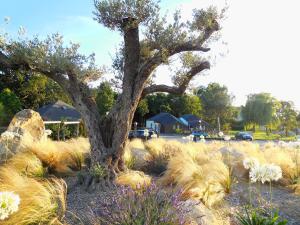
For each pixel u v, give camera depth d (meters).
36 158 7.93
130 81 7.45
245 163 5.04
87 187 6.62
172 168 7.13
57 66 6.95
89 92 7.77
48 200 4.86
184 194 5.82
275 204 6.55
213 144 17.16
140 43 8.17
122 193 4.70
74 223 4.87
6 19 7.30
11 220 4.25
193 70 8.16
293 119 57.47
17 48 7.10
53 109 28.52
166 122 50.72
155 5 7.04
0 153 8.70
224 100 65.38
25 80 41.38
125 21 7.19
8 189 4.81
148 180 6.67
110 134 7.61
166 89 8.17
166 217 4.21
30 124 11.05
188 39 7.40
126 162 9.09
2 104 28.98
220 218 5.59
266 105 57.84
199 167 7.06
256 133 61.44
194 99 66.00
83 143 11.23
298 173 8.76
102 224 4.55
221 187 6.73
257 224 4.71
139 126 60.19
